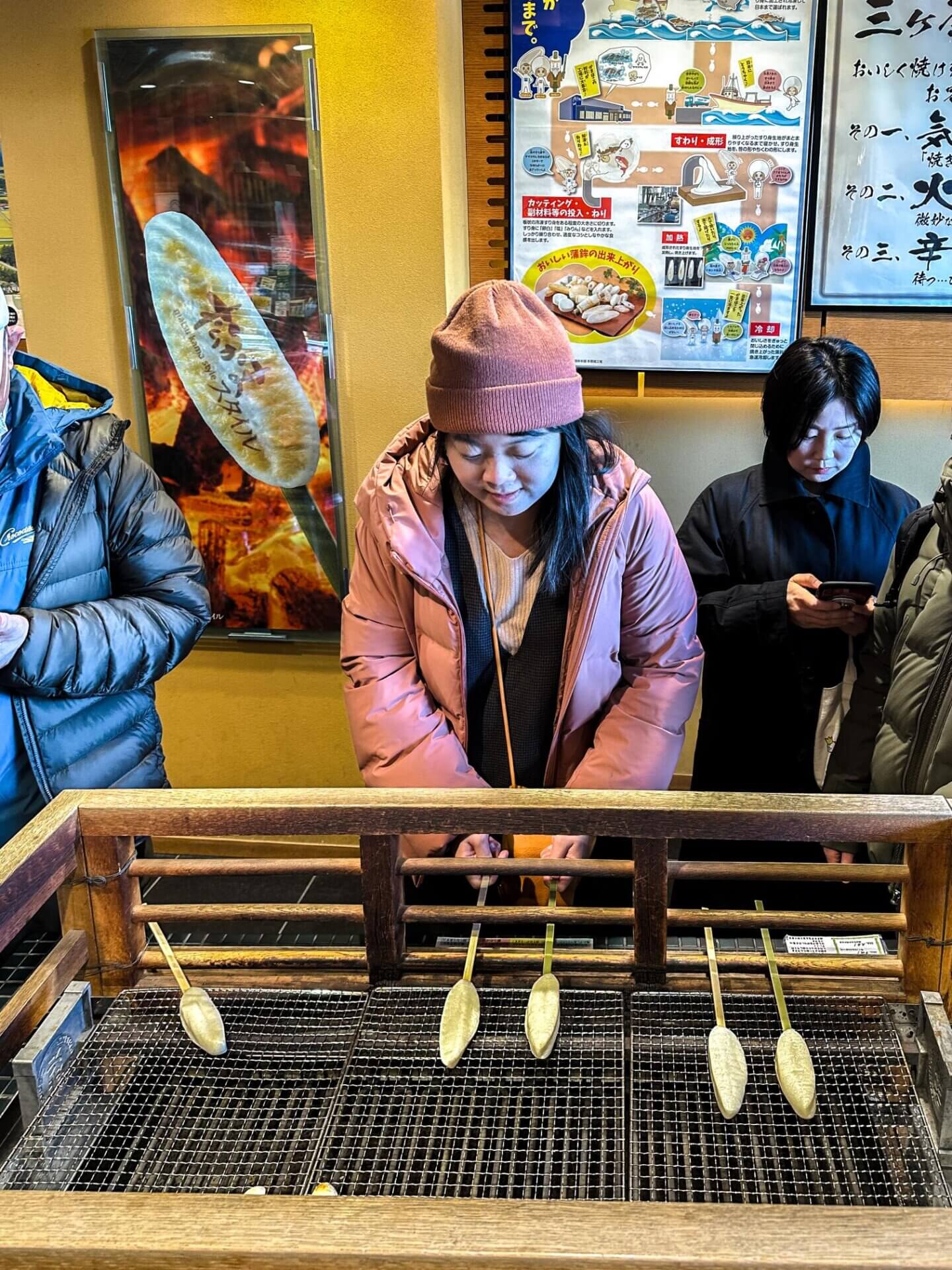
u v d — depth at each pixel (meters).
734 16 2.35
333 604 2.77
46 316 2.67
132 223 2.54
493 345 1.39
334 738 2.90
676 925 1.19
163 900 1.70
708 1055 1.06
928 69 2.33
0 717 1.65
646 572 1.67
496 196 2.60
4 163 2.56
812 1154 0.95
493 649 1.69
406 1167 0.95
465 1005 1.13
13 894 1.08
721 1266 0.73
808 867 1.16
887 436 2.73
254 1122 1.02
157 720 1.92
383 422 2.61
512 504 1.49
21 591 1.67
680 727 1.72
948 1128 1.01
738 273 2.52
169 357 2.63
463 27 2.48
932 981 1.16
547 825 1.16
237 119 2.43
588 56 2.42
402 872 1.21
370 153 2.41
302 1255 0.74
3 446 1.56
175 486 2.73
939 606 1.64
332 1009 1.17
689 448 2.81
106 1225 0.77
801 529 2.13
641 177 2.48
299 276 2.51
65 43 2.45
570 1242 0.75
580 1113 1.01
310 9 2.34
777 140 2.42
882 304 2.50
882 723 1.81
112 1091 1.07
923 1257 0.73
